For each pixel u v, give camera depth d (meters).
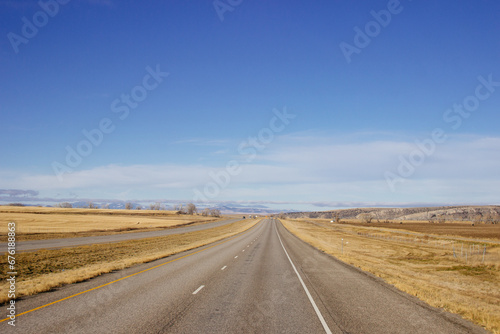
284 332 6.90
